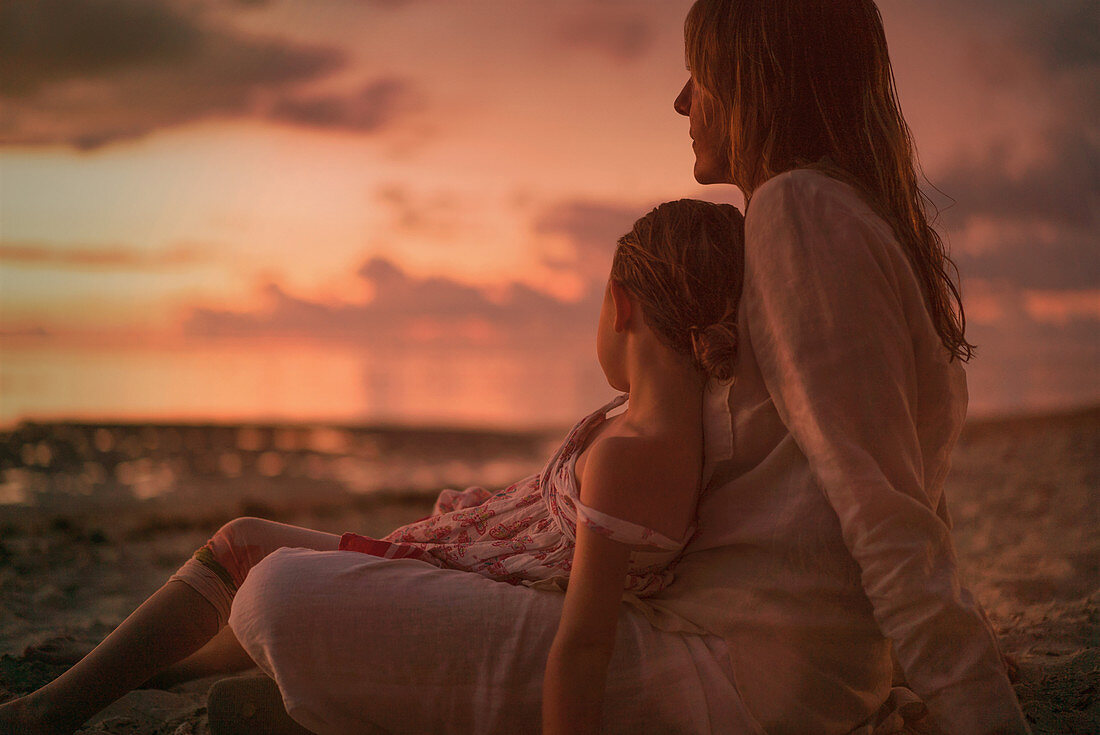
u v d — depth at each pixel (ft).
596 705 4.24
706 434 4.65
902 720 5.16
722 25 5.04
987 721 4.02
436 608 4.62
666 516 4.40
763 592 4.50
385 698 4.56
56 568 13.82
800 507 4.47
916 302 4.55
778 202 4.54
